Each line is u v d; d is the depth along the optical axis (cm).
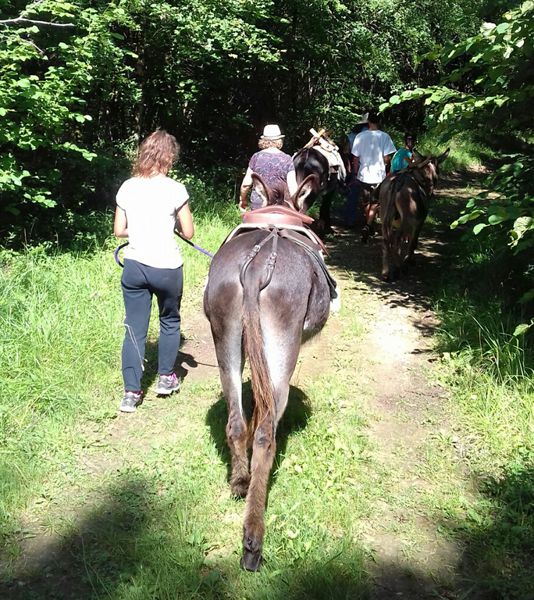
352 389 562
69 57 741
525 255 712
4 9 774
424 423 508
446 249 1074
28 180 770
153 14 996
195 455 440
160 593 320
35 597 321
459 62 1432
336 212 1377
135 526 373
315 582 329
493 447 467
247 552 332
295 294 371
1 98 643
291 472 424
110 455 445
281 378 362
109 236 853
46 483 409
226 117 1402
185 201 491
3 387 486
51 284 651
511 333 602
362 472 434
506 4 721
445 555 362
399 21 1630
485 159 2191
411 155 1191
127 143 1146
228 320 368
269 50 1217
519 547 367
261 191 481
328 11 1428
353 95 1670
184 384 555
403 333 701
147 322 502
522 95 583
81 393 502
